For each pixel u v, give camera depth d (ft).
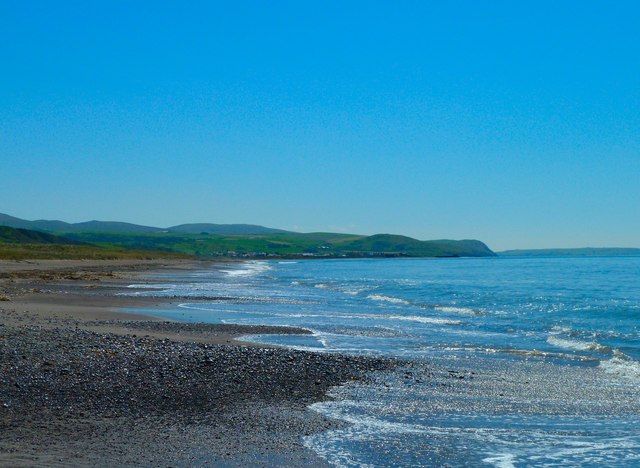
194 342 74.79
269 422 41.29
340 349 76.64
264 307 133.59
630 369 64.18
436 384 55.42
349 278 301.63
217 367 57.93
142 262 424.87
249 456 34.22
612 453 36.55
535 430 41.29
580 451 36.88
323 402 47.78
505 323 110.42
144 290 175.01
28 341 64.80
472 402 48.91
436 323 107.86
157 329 88.89
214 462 33.04
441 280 282.77
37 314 98.27
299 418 42.65
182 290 181.78
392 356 71.51
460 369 63.26
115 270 295.28
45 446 34.40
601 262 637.71
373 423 42.22
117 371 53.62
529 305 150.30
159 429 38.70
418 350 76.84
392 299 161.89
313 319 110.83
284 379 55.06
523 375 60.49
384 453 35.70
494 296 179.32
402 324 105.29
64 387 47.62
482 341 85.97
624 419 44.27
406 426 41.70
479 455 35.88
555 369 64.03
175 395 47.44
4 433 36.55
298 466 32.99
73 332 74.28
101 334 74.18
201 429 39.11
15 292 140.97
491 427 41.91
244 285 221.87
